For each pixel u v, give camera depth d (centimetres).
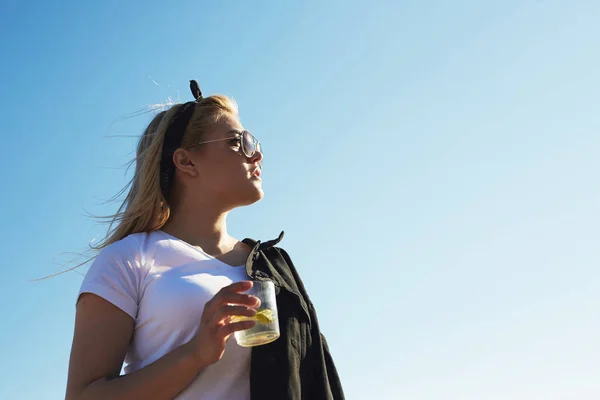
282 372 325
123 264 334
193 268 342
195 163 379
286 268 378
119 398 293
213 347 288
